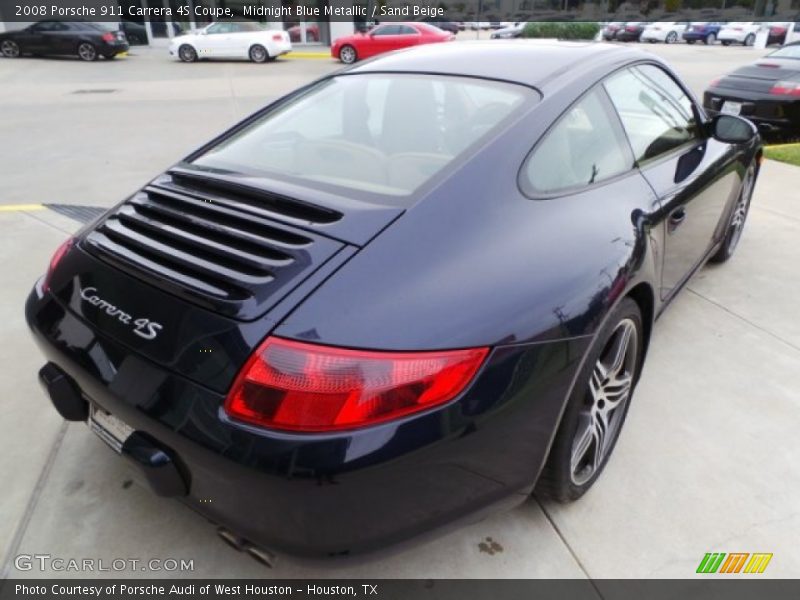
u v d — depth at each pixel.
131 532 2.00
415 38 18.88
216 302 1.50
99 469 2.24
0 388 2.70
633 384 2.33
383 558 1.53
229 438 1.39
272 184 1.89
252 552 1.65
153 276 1.64
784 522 2.07
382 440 1.37
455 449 1.46
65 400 1.80
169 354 1.50
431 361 1.41
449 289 1.51
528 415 1.58
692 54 24.16
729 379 2.83
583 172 2.07
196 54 19.34
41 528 2.01
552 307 1.61
